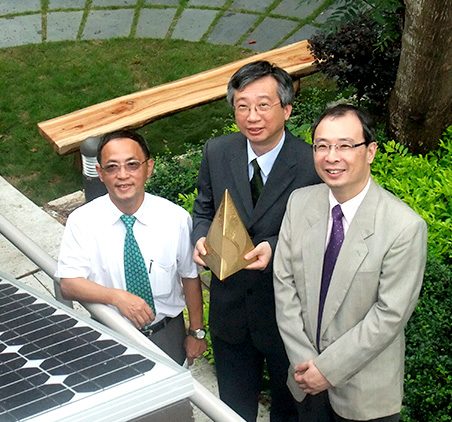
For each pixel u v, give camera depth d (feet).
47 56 25.50
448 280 12.12
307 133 17.24
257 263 9.09
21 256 15.47
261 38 26.04
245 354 10.54
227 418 4.98
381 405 8.50
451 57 15.11
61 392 3.82
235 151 9.82
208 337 12.93
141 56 25.43
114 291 8.65
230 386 10.77
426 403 11.39
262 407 12.08
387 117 17.24
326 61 17.85
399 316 7.95
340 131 7.77
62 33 26.71
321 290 8.54
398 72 16.19
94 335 4.42
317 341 8.73
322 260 8.45
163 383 3.86
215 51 25.54
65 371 4.02
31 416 3.63
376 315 8.05
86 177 16.39
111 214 9.11
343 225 8.35
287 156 9.50
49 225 16.87
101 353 4.19
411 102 16.03
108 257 9.14
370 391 8.43
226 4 27.94
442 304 11.92
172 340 9.77
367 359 8.13
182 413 3.89
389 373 8.46
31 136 22.08
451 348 11.70
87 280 8.89
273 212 9.56
